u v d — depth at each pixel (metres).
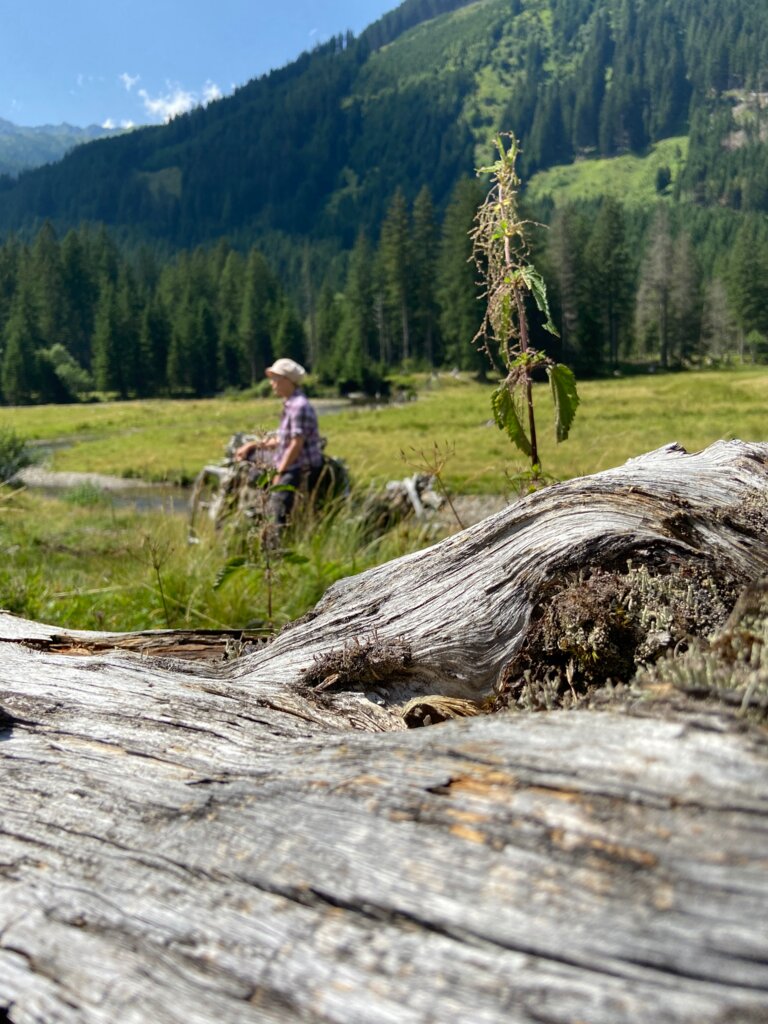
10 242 140.62
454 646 2.35
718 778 1.08
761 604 1.55
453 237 91.12
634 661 2.11
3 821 1.62
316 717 2.15
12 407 91.75
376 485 8.40
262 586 5.29
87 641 3.04
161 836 1.45
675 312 108.06
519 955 0.97
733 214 186.50
